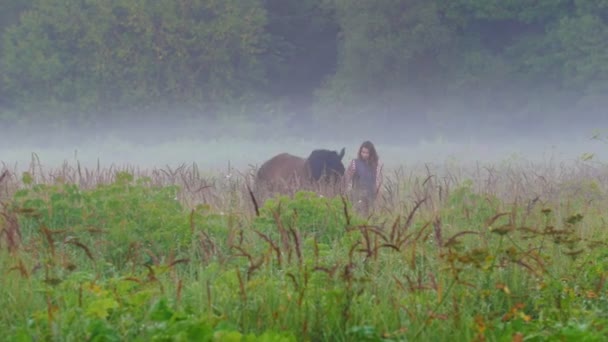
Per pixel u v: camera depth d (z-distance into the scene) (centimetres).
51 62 13425
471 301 1739
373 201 3159
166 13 13325
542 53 12119
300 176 3756
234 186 3278
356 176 3531
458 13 12456
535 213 2656
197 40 13388
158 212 2462
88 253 1858
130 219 2442
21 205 2516
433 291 1797
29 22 13725
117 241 2305
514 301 1772
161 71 13600
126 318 1562
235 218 2495
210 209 2716
